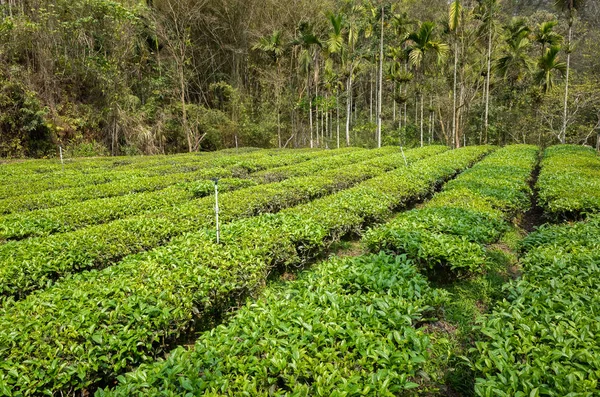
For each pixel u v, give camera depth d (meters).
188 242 5.66
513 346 3.10
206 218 7.37
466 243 5.68
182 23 28.20
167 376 2.87
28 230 6.83
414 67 31.92
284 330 3.36
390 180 10.43
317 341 3.23
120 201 8.78
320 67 32.22
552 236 5.72
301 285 4.41
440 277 5.86
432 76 31.83
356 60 28.16
